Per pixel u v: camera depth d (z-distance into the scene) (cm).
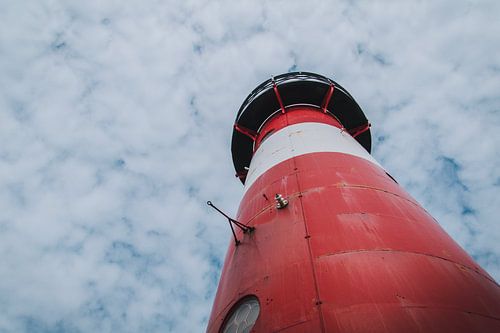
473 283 705
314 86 1878
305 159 1195
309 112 1750
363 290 634
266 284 759
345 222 827
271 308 690
